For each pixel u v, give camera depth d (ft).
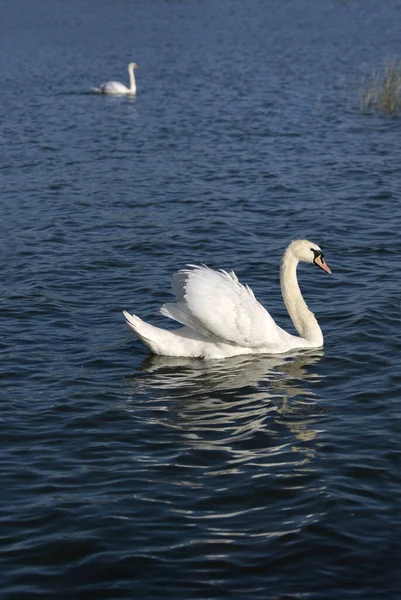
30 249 65.62
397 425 38.01
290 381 42.78
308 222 72.23
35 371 43.70
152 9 267.59
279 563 28.63
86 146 106.22
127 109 132.87
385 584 27.63
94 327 49.78
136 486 33.22
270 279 58.70
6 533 30.25
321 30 226.58
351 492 32.68
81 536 30.04
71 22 243.19
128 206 78.43
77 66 180.75
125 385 42.29
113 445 36.42
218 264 61.72
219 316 44.34
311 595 27.12
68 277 58.75
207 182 86.84
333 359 45.32
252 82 152.97
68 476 33.96
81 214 75.97
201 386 42.24
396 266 60.34
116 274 59.41
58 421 38.50
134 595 27.09
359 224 71.46
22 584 27.61
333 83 148.97
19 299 54.19
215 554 29.09
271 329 45.78
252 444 36.47
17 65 182.70
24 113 130.82
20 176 91.09
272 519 31.01
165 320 50.83
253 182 86.43
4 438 36.99
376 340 47.50
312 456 35.40
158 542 29.71
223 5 278.67
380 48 192.95
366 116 120.37
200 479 33.78
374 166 92.27
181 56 189.78
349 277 58.29
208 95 142.10
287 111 125.08
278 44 203.21
